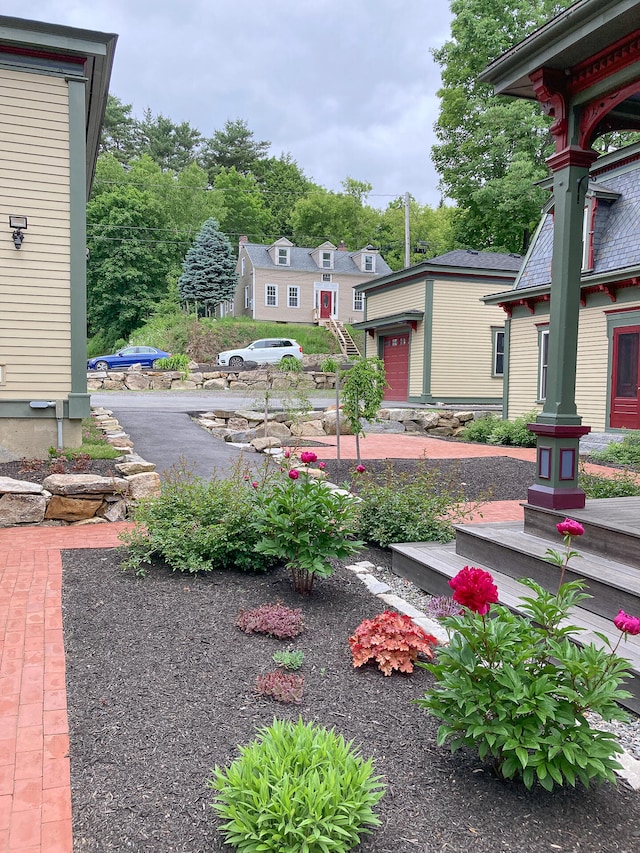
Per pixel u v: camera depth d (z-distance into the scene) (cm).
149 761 235
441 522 550
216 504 495
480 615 223
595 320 1334
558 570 374
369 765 205
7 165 725
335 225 4997
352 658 332
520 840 198
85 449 765
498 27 2648
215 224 3180
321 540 419
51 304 752
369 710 279
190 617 379
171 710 272
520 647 221
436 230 5266
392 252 5122
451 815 209
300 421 1359
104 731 255
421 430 1614
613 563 376
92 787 219
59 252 752
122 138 5144
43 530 603
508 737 211
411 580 472
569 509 442
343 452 1117
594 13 394
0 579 444
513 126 2552
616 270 1209
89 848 190
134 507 522
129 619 374
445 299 1914
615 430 1273
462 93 2845
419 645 317
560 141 471
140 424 1188
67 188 752
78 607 392
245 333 3089
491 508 724
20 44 714
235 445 1050
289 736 221
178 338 2934
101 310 3547
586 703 206
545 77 454
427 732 262
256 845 183
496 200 2614
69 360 762
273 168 5538
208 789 218
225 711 272
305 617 388
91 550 525
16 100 725
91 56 746
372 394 912
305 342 3144
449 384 1936
